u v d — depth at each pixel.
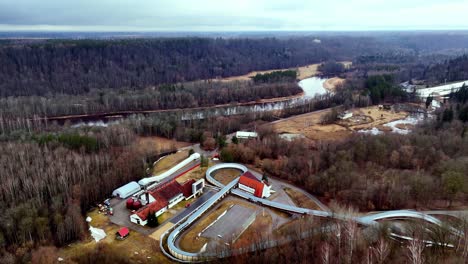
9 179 92.38
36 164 101.81
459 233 67.69
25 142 118.62
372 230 73.88
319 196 100.88
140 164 114.75
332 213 80.50
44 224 79.12
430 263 60.72
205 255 70.12
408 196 92.88
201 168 119.31
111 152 119.69
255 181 100.81
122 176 107.00
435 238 68.31
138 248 76.00
